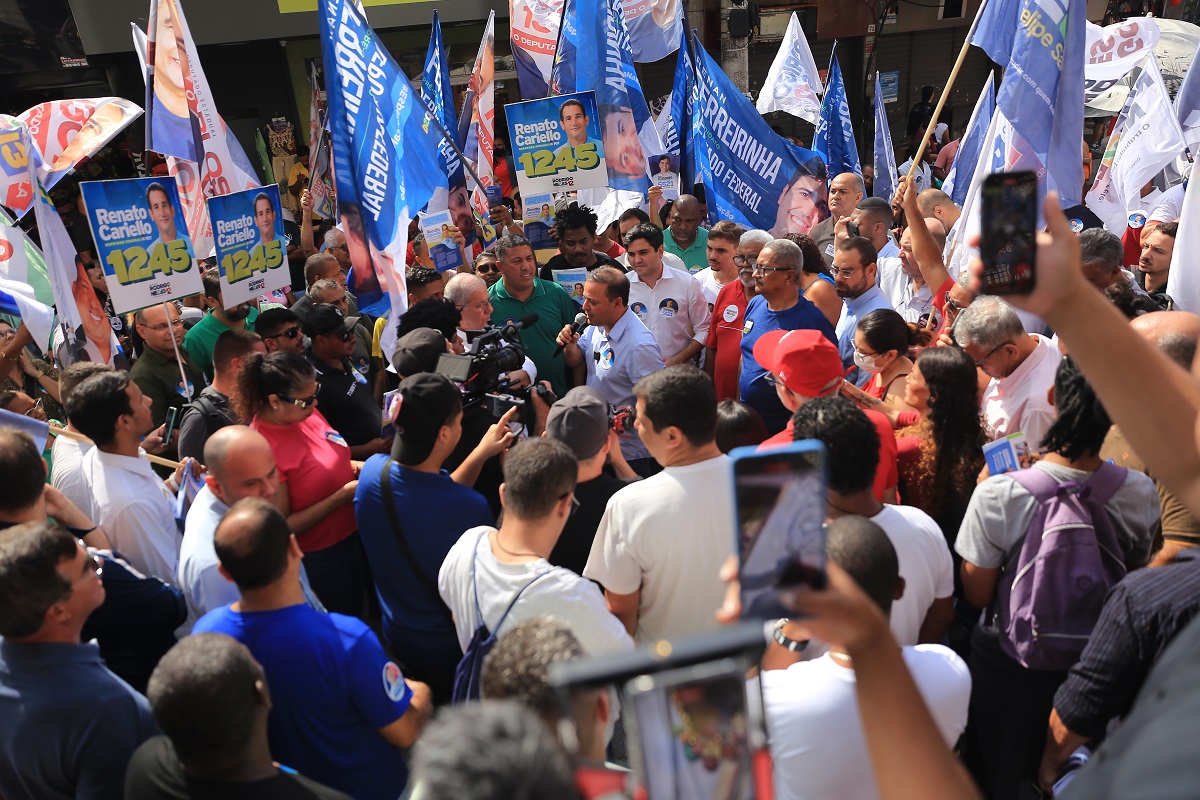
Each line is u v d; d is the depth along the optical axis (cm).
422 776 94
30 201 554
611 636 261
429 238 674
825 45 1728
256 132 1236
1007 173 93
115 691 241
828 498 270
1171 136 694
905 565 267
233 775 207
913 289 587
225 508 315
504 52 1341
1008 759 282
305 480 372
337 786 257
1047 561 261
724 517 283
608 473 440
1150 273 584
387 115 546
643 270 588
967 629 334
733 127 745
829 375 348
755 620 98
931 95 1812
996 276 93
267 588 255
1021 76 535
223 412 421
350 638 256
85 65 1018
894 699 93
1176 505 281
